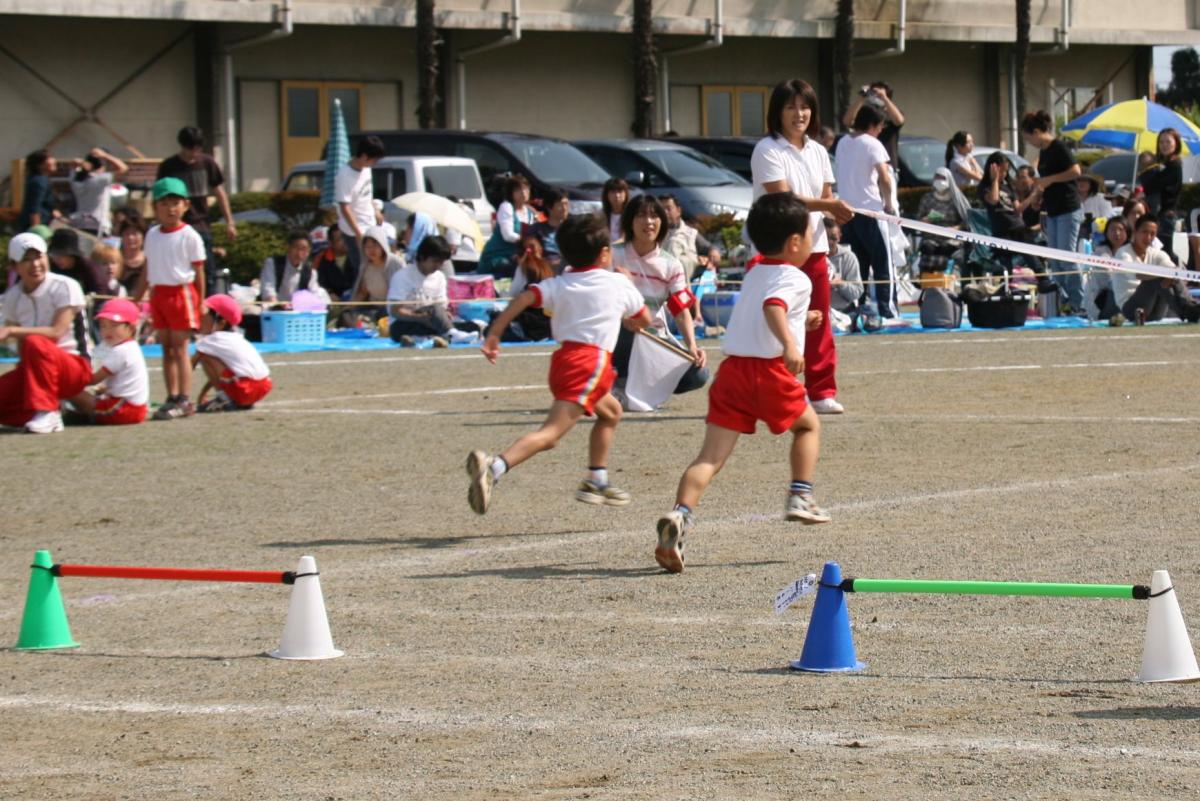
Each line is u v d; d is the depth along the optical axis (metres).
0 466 21.78
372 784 9.02
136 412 25.81
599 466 16.92
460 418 25.42
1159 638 10.64
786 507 15.17
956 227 43.62
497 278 43.78
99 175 48.06
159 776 9.30
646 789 8.75
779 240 14.84
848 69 75.06
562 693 10.80
